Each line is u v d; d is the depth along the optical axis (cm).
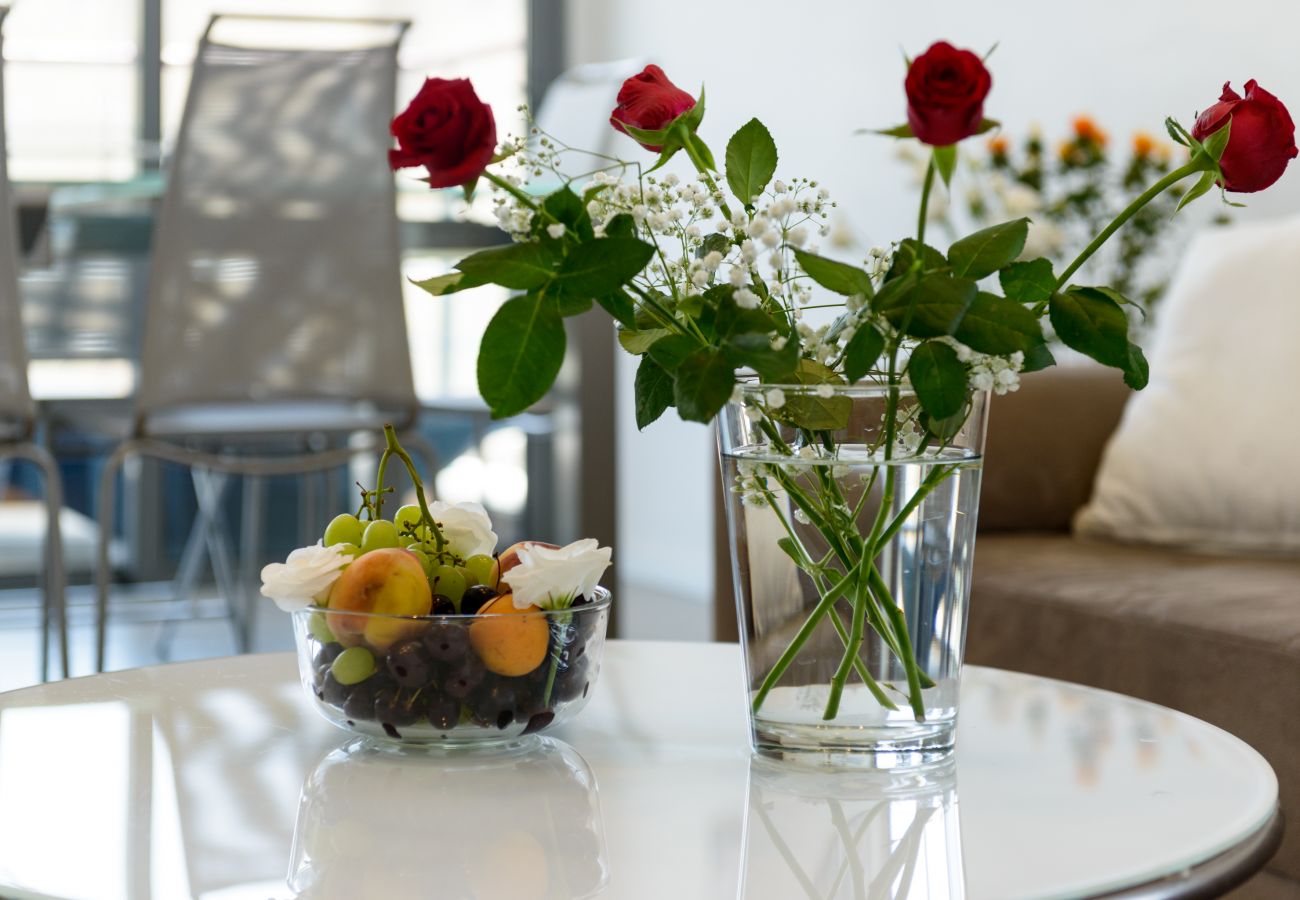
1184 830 72
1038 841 71
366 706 84
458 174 75
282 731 90
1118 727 94
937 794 79
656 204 86
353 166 227
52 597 287
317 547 90
